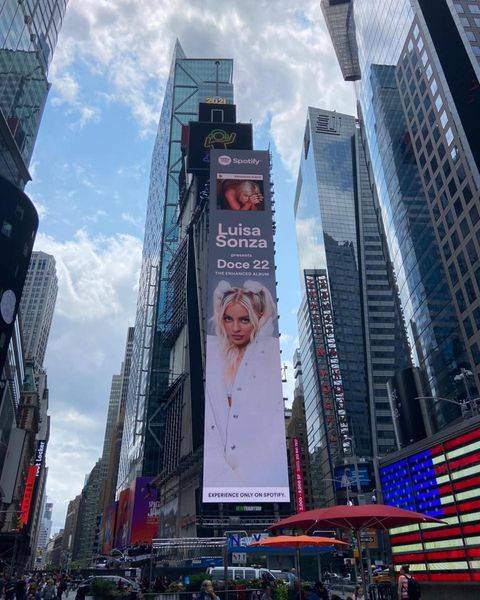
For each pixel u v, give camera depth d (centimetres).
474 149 9144
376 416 16050
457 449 1969
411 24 11412
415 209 11488
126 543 13850
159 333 16488
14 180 9025
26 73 9431
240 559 5000
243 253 9094
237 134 13425
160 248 18088
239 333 8406
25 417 15800
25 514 16262
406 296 12212
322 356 17350
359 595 2030
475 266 8831
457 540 1912
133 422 18438
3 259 6862
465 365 9144
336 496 12900
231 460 7525
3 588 3769
